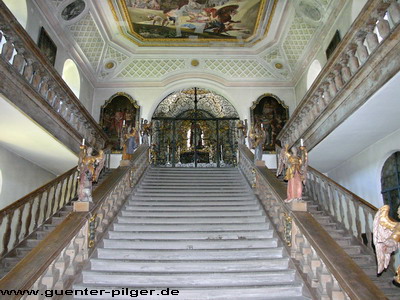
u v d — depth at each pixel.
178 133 16.45
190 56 15.77
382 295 3.69
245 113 15.66
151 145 14.01
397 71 5.97
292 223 5.86
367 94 6.95
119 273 5.23
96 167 6.11
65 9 11.23
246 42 15.30
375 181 9.79
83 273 5.23
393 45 6.10
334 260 4.38
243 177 10.86
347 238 7.29
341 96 8.20
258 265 5.64
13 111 7.50
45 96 8.86
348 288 3.87
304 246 5.33
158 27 14.27
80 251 5.41
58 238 4.77
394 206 9.05
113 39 14.80
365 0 9.83
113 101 15.49
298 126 11.77
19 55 7.63
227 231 6.84
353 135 9.12
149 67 15.89
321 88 9.75
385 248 3.76
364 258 6.63
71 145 10.45
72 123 10.81
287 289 5.01
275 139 15.11
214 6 12.84
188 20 13.78
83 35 13.12
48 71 8.69
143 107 15.55
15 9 9.66
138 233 6.64
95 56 14.70
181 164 15.79
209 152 16.19
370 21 7.01
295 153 6.25
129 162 9.09
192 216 7.52
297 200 5.95
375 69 6.68
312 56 13.63
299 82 15.30
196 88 16.45
